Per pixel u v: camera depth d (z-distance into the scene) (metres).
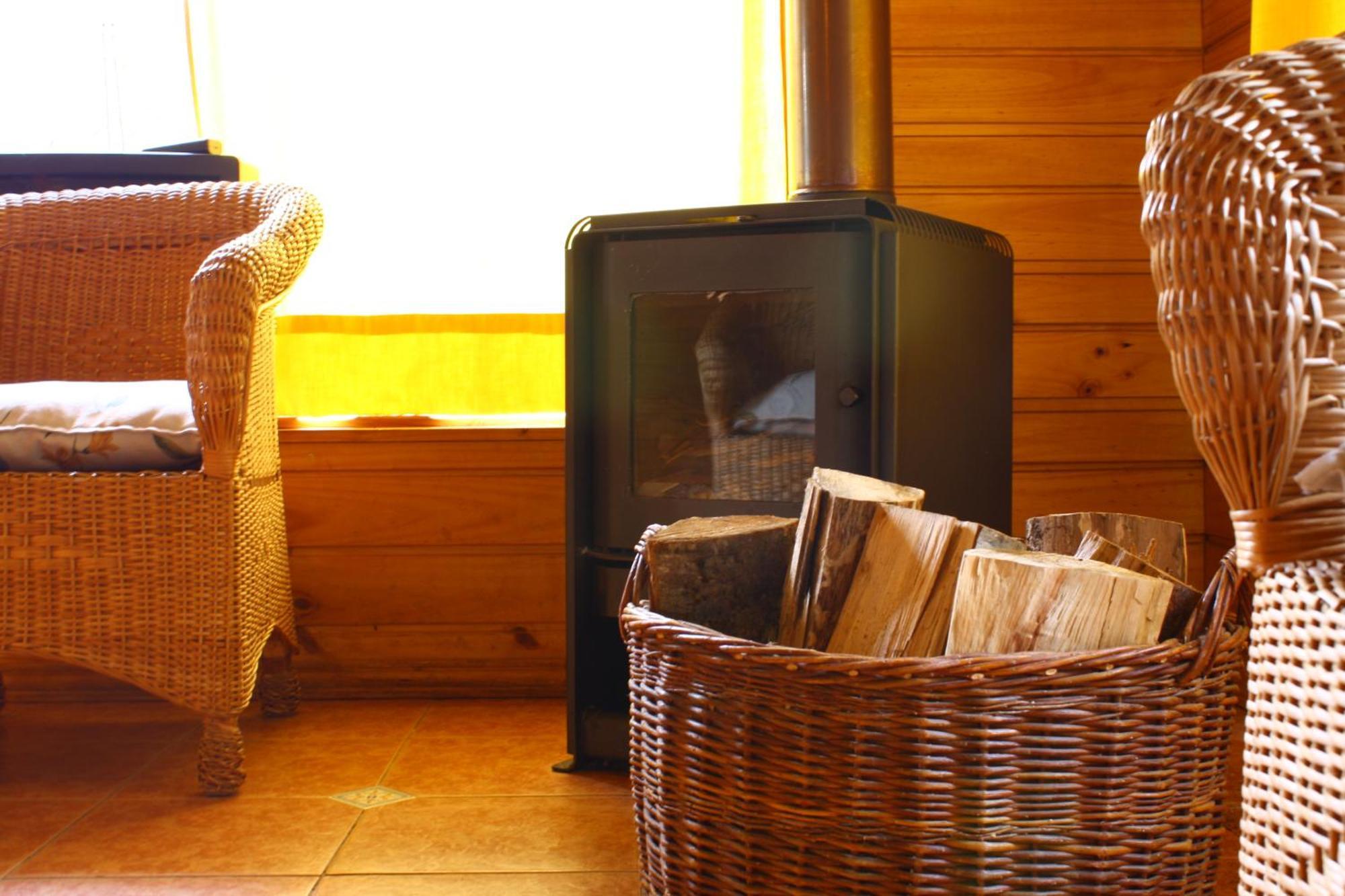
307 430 2.14
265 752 1.81
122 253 2.00
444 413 2.25
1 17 2.27
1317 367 0.66
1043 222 2.22
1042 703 0.90
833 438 1.53
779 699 0.97
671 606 1.20
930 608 1.11
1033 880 0.92
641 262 1.63
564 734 1.92
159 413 1.60
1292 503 0.66
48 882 1.32
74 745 1.85
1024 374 2.23
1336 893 0.61
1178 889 0.97
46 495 1.56
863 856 0.94
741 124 2.21
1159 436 2.23
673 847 1.08
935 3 2.21
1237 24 2.07
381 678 2.16
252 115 2.22
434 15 2.22
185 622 1.58
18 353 1.99
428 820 1.51
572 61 2.23
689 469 1.65
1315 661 0.64
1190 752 0.95
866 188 1.91
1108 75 2.22
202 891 1.29
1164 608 0.95
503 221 2.23
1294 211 0.66
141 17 2.27
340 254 2.23
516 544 2.15
